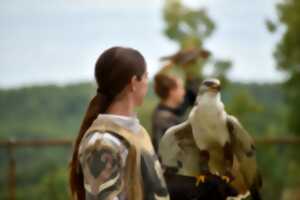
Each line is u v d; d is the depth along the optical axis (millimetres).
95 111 4957
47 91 53938
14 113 53125
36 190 20047
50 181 14000
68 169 5105
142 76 4973
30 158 23500
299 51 23672
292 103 25812
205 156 5527
